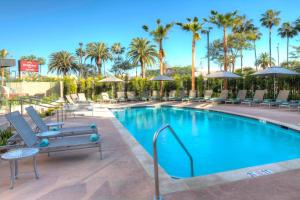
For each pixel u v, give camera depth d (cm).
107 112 1326
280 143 725
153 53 3238
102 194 326
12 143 527
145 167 425
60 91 2181
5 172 424
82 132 604
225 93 1630
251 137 805
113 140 650
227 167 541
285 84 1480
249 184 336
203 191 320
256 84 1650
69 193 332
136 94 2277
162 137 838
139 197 313
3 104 1122
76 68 5228
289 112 1125
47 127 649
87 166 445
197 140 783
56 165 456
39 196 325
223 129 942
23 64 2905
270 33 4209
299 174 365
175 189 329
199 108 1474
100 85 2297
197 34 1978
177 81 2178
